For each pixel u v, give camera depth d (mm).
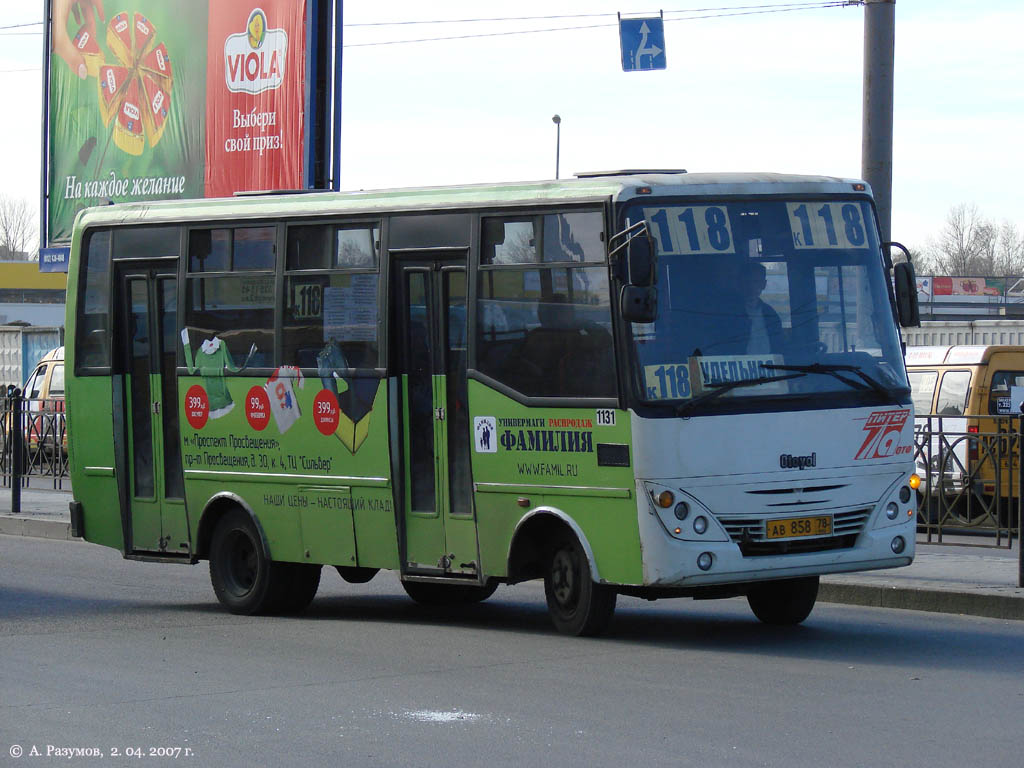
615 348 13484
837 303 14172
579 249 13938
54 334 54594
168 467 18078
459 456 15047
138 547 18422
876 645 14039
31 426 33156
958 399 27672
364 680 12250
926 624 15633
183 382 17781
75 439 19062
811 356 13891
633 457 13312
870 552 13922
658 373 13352
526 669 12695
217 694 11664
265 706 11148
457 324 15078
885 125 20547
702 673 12406
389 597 19297
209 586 20344
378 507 15734
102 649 14148
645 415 13250
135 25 37781
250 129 34844
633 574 13422
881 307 14438
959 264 134000
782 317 13883
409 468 15500
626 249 13383
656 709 10891
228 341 17297
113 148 38531
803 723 10383
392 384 15578
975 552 20641
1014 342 41406
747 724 10352
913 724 10352
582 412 13766
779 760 9289
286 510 16703
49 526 27500
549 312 14148
